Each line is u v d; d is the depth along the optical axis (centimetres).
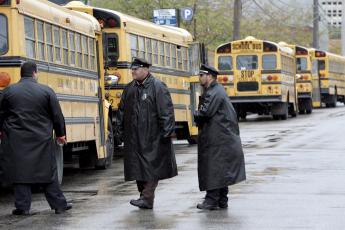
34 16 2014
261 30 8731
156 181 1686
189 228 1459
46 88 1630
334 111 6694
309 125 4594
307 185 2017
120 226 1494
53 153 1644
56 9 2214
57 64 2180
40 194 2036
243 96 5244
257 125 4775
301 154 2855
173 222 1523
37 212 1694
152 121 1664
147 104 1664
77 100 2341
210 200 1656
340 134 3794
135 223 1522
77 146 2425
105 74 2755
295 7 10506
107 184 2183
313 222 1498
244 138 3697
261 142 3441
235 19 6069
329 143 3306
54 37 2172
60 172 2097
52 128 1647
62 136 1655
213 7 7050
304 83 6388
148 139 1662
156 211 1659
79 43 2411
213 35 6912
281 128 4391
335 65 7750
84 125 2402
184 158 2888
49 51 2123
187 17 5372
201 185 1650
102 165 2602
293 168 2409
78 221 1560
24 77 1639
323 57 7338
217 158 1630
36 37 2027
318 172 2300
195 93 3778
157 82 1672
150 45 3297
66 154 2627
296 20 10325
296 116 5862
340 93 8012
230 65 5266
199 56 3772
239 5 6078
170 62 3509
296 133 3944
